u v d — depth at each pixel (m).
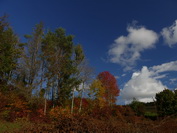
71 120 5.61
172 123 11.04
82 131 5.32
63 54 25.12
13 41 20.64
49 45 22.72
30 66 20.36
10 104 15.43
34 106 19.22
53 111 17.66
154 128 8.74
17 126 10.90
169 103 24.52
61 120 5.61
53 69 21.39
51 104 22.59
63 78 23.88
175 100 24.45
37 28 22.97
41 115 16.34
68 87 22.83
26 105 18.30
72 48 25.86
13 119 12.91
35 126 5.60
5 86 18.44
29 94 18.77
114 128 6.43
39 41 22.30
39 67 20.84
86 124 5.63
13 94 17.44
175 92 25.67
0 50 19.11
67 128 5.28
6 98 15.91
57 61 22.02
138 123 9.06
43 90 20.77
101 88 27.44
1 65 18.72
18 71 20.58
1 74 19.25
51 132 5.25
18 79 20.91
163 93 25.53
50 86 21.30
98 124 6.11
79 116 6.12
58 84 23.66
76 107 22.58
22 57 20.88
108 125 6.40
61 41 25.83
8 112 14.03
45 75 20.89
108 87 32.06
